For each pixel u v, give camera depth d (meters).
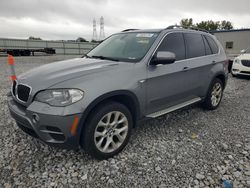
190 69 4.12
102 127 2.94
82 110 2.61
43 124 2.60
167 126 4.18
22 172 2.76
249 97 6.54
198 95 4.59
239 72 9.86
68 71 3.02
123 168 2.86
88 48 38.66
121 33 4.50
